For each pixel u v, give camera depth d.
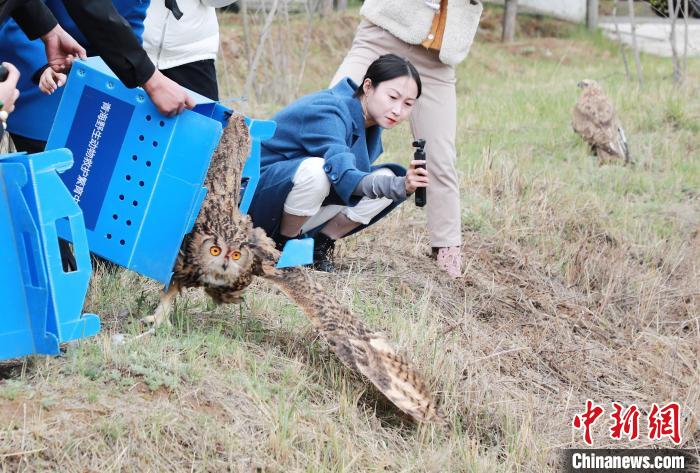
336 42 30.86
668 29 42.31
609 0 48.31
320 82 28.28
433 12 11.43
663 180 17.39
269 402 7.75
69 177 7.99
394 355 8.19
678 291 13.32
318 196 9.59
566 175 17.11
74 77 7.87
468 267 12.23
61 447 6.47
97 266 9.47
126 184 7.88
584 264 13.20
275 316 9.34
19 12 7.89
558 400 10.10
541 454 8.82
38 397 6.87
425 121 11.72
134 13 9.14
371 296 10.62
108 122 7.88
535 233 14.01
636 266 14.00
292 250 8.15
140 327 8.13
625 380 10.92
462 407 9.03
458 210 11.97
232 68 26.17
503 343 10.79
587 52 37.81
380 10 11.63
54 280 6.98
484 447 8.76
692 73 28.86
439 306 11.01
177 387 7.39
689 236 15.23
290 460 7.23
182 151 7.76
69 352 7.48
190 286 8.20
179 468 6.76
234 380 7.77
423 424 8.36
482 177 15.64
